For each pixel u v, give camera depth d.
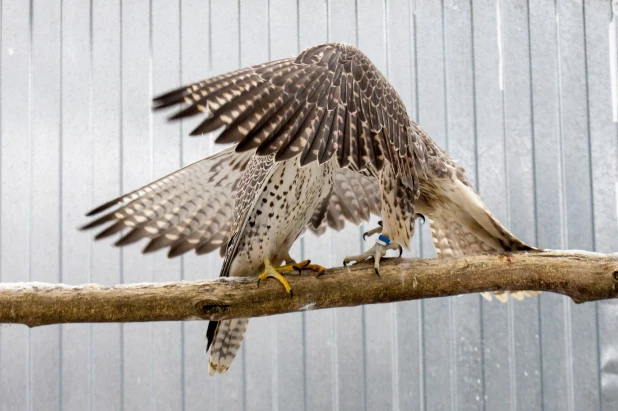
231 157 3.56
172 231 3.62
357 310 5.17
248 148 2.02
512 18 5.38
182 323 5.15
